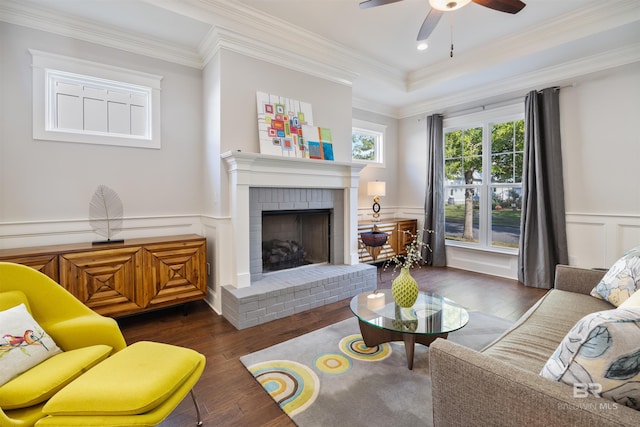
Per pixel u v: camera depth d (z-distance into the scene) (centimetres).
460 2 225
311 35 346
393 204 569
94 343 164
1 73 259
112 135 312
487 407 100
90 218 297
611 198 351
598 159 359
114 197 306
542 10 301
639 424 73
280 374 204
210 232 339
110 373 133
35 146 274
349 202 398
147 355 148
